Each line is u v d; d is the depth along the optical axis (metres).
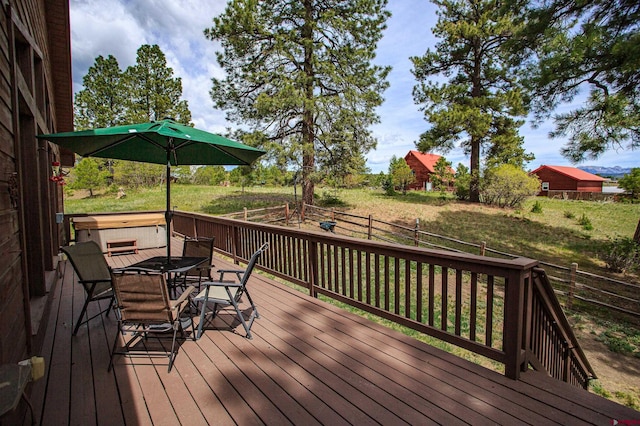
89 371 2.42
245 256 5.76
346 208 16.53
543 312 2.62
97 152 4.03
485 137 16.66
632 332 5.48
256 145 12.93
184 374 2.38
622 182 21.67
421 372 2.39
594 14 6.79
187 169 29.95
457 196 19.66
